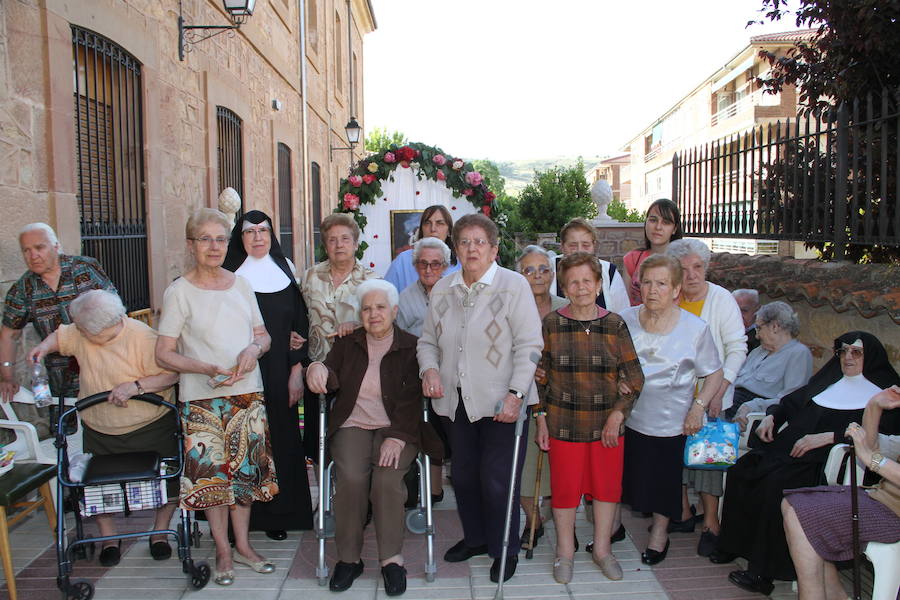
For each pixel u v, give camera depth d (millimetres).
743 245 16141
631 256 5238
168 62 6922
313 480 5238
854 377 3730
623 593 3533
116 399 3514
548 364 3725
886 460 2910
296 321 4176
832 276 5129
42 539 4191
